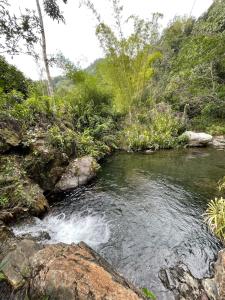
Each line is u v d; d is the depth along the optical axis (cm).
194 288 257
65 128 838
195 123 1484
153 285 267
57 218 442
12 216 387
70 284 205
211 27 1747
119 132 1325
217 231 356
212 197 500
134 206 485
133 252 331
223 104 1413
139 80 1297
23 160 525
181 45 2300
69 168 634
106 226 408
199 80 1573
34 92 880
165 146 1149
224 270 255
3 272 242
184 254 321
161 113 1401
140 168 790
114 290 201
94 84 1374
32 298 211
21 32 464
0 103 589
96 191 583
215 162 810
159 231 383
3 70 707
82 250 264
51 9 624
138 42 1164
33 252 269
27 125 626
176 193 539
